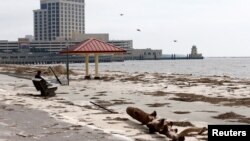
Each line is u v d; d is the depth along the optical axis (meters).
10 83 36.44
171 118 14.80
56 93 26.14
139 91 27.94
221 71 98.69
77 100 21.62
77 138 10.66
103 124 13.09
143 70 107.00
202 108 17.92
